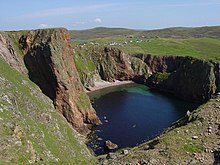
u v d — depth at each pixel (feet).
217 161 77.92
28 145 132.26
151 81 634.43
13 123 138.41
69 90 342.85
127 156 87.92
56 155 158.30
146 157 82.38
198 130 94.43
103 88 606.96
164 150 84.43
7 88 182.91
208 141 87.61
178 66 636.07
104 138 295.07
